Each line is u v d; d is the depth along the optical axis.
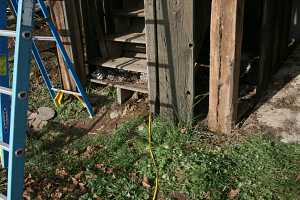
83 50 5.02
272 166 3.55
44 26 6.46
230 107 3.97
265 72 4.81
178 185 3.47
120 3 5.39
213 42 3.79
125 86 4.80
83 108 4.87
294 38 6.32
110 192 3.46
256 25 5.54
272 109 4.49
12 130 2.72
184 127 4.18
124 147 4.03
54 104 5.03
